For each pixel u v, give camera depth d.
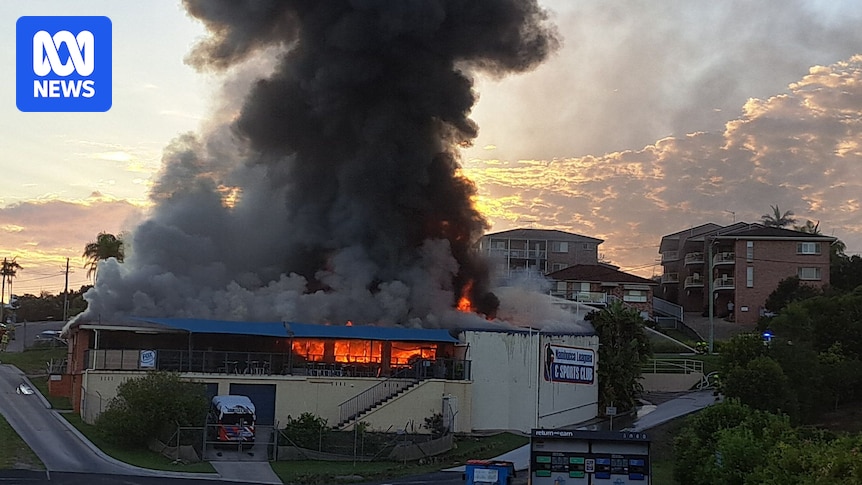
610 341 61.75
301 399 52.41
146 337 54.22
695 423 39.72
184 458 44.81
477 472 36.84
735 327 93.88
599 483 31.95
